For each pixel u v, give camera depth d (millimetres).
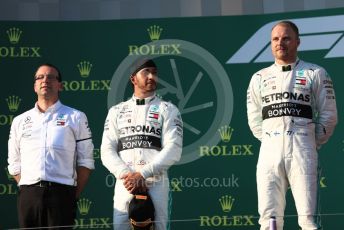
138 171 12945
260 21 17609
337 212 16906
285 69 13031
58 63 17719
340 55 17297
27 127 13633
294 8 17562
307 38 17438
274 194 12609
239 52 17578
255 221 17078
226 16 17688
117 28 17797
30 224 13227
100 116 17547
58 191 13195
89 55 17734
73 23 17844
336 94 17188
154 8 17859
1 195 17266
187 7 17797
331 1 17484
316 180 12609
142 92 13547
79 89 17641
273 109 12852
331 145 17062
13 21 17797
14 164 13688
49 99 13758
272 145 12719
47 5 17906
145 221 12641
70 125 13633
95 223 17234
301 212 12469
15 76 17641
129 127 13281
